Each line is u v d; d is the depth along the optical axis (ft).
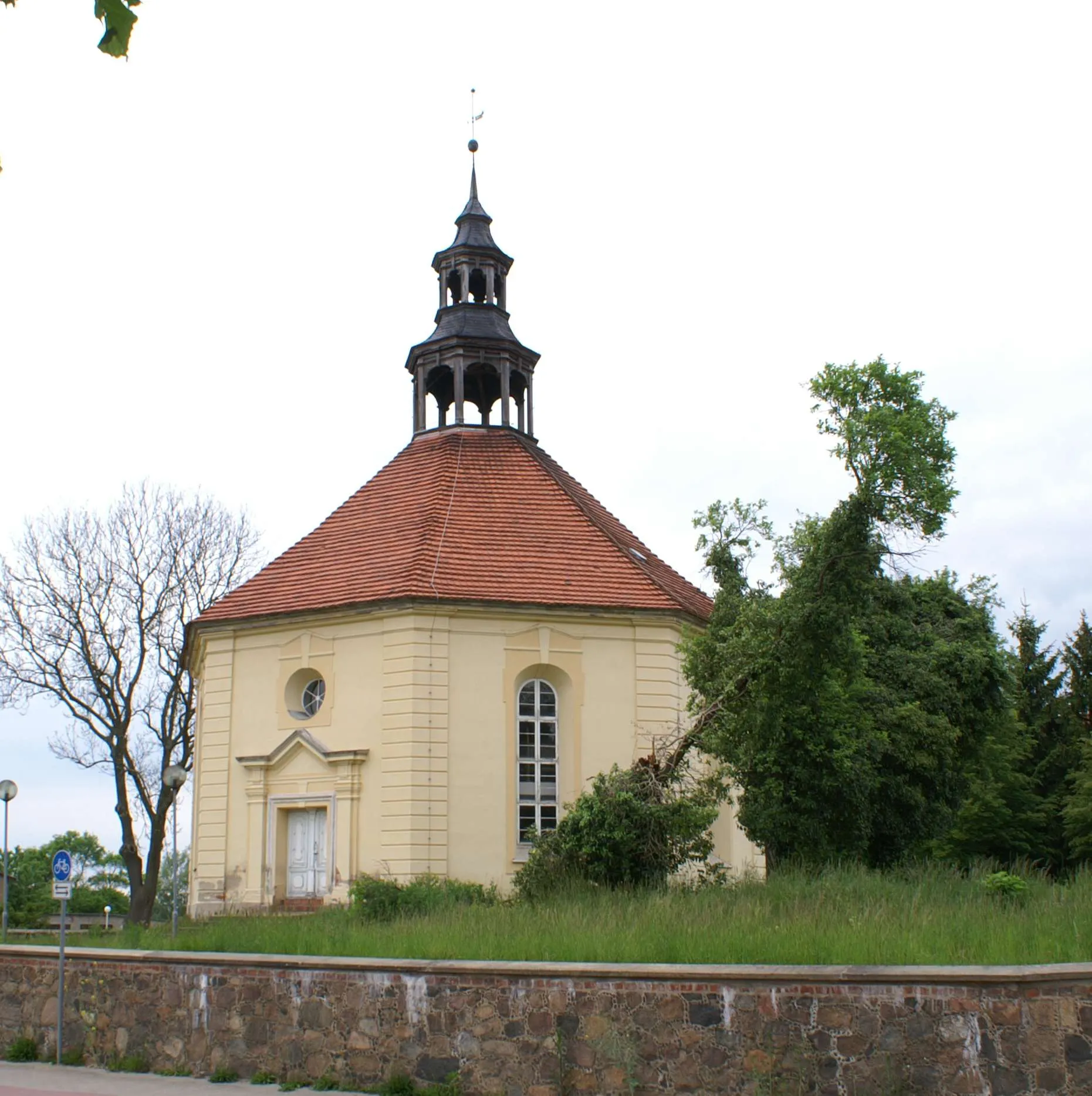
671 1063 36.40
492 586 90.84
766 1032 35.37
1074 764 160.76
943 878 61.57
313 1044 42.57
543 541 97.14
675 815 71.67
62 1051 49.21
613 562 96.27
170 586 131.95
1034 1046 32.76
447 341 112.06
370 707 88.48
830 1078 34.50
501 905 63.57
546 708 91.61
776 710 72.54
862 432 67.67
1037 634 177.47
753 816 81.05
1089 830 147.64
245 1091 41.86
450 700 88.02
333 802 87.86
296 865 89.97
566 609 91.09
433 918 56.44
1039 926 41.52
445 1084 39.55
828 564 70.23
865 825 83.97
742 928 43.04
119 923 205.05
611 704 91.04
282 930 54.95
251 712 93.45
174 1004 46.37
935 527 69.51
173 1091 41.86
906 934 40.37
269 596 96.02
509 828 87.30
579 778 89.20
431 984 40.37
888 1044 34.01
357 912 69.82
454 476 103.45
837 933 40.88
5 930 82.07
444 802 85.92
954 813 102.12
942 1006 33.60
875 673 99.40
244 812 91.56
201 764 94.12
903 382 69.15
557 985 38.32
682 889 62.44
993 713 106.83
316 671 92.02
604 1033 37.37
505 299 117.70
